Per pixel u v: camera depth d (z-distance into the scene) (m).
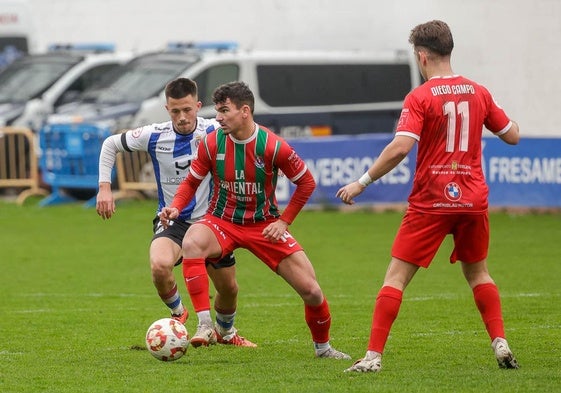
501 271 33.84
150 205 53.56
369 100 58.44
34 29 68.25
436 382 17.41
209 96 54.78
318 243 41.12
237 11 66.75
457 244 18.58
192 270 19.69
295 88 56.59
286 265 19.91
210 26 67.88
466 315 26.06
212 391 17.02
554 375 18.02
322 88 57.28
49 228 46.19
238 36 66.81
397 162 17.84
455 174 17.97
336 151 51.16
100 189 21.81
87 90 58.72
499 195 49.25
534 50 57.03
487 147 49.34
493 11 57.94
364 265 35.59
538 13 56.78
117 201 54.47
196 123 21.89
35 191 55.56
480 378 17.72
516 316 25.69
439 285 31.56
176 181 21.92
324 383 17.45
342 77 57.88
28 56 63.06
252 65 55.69
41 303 28.59
